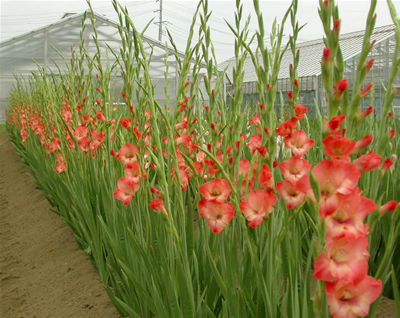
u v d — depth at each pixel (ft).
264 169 4.79
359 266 3.09
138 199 7.63
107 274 9.87
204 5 6.72
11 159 31.07
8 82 57.67
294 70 5.93
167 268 6.04
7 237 16.06
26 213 18.15
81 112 11.84
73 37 58.03
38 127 16.78
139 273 7.72
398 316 4.75
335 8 3.70
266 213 4.72
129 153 7.08
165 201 5.84
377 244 8.19
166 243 6.97
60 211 15.24
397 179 9.12
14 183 24.13
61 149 12.88
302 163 4.40
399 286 8.20
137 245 6.90
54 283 11.32
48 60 57.52
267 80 5.28
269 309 5.12
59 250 13.28
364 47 3.60
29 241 14.90
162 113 5.93
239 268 5.98
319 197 3.18
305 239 8.70
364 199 3.17
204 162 6.23
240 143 5.69
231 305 5.57
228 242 5.93
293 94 5.98
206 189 4.86
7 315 10.34
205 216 4.84
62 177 13.07
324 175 3.24
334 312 3.24
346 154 3.29
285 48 5.45
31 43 57.31
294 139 5.08
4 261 13.76
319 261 3.13
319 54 74.08
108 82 10.18
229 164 5.63
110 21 57.52
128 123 7.12
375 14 3.55
